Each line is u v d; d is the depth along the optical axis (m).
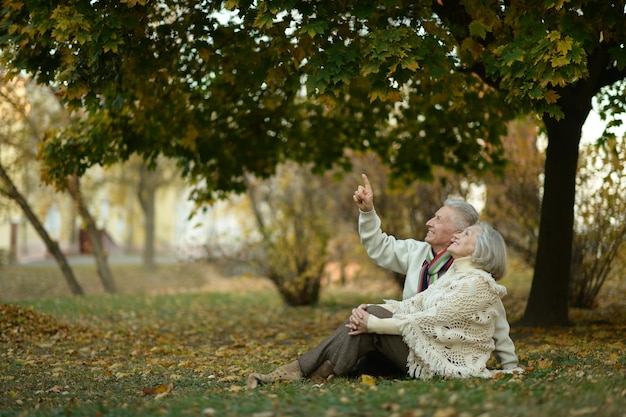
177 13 8.42
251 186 15.73
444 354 4.72
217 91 9.84
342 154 12.05
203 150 10.71
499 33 7.40
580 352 6.39
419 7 7.25
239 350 7.88
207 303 15.41
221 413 3.85
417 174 11.99
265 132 10.98
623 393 4.05
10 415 4.31
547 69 6.55
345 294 17.34
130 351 7.82
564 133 8.98
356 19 7.36
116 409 4.25
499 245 4.84
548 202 9.19
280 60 7.62
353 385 4.57
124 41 7.77
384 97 6.79
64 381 5.74
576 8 6.84
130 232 45.09
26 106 16.52
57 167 9.70
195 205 11.41
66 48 7.43
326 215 15.06
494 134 11.03
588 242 11.66
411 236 14.07
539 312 9.23
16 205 18.78
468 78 9.28
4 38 7.40
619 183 11.03
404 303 4.95
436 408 3.57
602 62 8.54
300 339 8.99
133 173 31.25
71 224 32.19
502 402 3.67
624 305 12.03
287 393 4.32
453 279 4.82
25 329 8.95
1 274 25.72
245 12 7.14
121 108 9.30
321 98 6.88
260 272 15.37
